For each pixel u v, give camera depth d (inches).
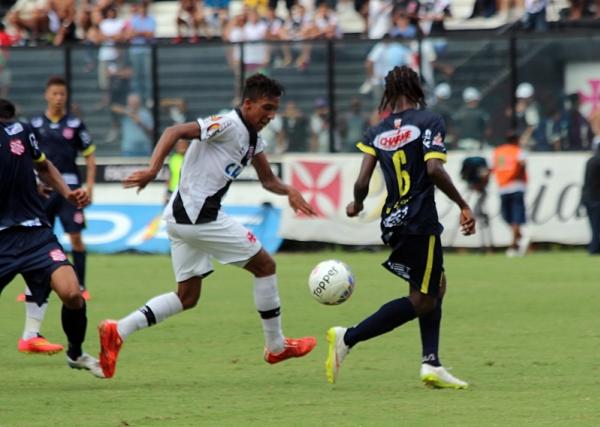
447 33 3395.7
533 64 3169.3
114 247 3213.6
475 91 3198.8
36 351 1482.5
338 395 1192.8
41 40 3855.8
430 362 1219.2
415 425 1026.1
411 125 1187.3
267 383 1274.6
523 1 3688.5
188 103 3353.8
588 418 1052.5
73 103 3393.2
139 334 1670.8
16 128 1245.1
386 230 1202.6
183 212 1246.3
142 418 1072.2
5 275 1241.4
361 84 3270.2
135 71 3363.7
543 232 3088.1
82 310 1245.7
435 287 1193.4
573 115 3142.2
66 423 1050.7
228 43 3326.8
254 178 3196.4
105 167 3334.2
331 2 4013.3
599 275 2444.6
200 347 1550.2
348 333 1206.3
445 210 3105.3
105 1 3922.2
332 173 3174.2
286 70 3309.5
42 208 1267.2
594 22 3508.9
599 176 2930.6
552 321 1769.2
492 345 1536.7
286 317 1850.4
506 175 2994.6
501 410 1095.6
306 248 3189.0
